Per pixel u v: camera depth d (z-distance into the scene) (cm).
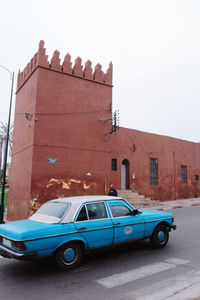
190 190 2478
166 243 697
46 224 519
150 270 506
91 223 552
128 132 1997
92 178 1552
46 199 1367
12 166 1806
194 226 999
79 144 1527
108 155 1648
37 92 1416
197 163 2611
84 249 539
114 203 622
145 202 1792
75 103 1545
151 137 2162
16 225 526
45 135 1411
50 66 1484
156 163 2188
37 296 402
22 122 1641
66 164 1459
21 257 453
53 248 491
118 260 578
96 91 1650
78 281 458
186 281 443
